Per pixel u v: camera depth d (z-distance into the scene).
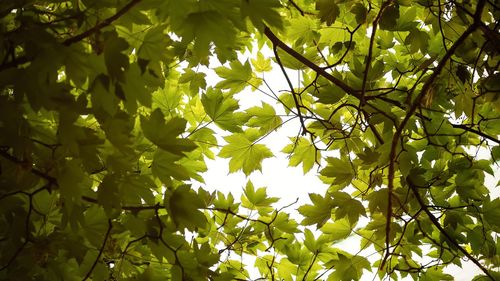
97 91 1.23
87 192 1.44
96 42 1.24
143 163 1.66
